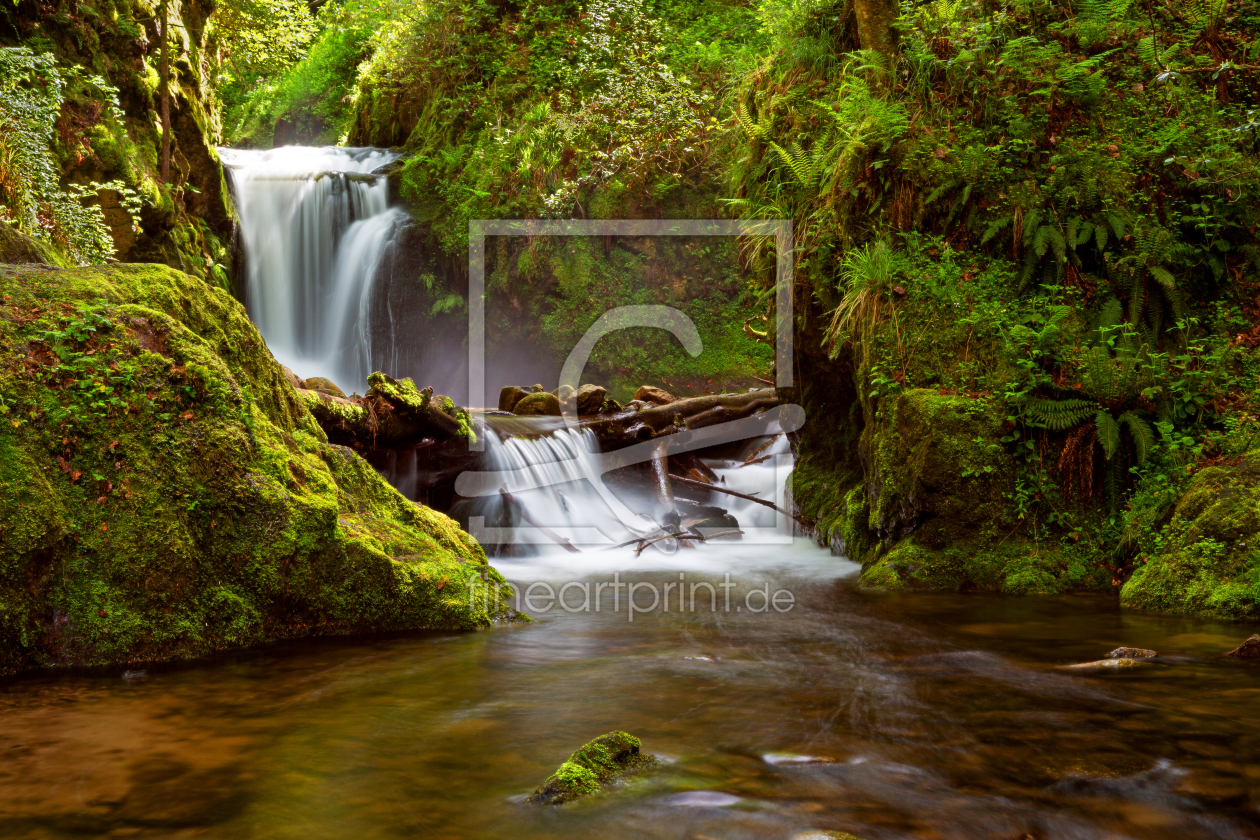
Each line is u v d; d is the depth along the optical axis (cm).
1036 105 707
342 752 306
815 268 754
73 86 1016
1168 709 344
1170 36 760
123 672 398
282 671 407
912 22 741
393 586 492
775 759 298
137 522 420
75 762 294
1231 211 663
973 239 693
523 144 1579
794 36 849
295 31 2228
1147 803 260
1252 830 243
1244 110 710
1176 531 545
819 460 869
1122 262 651
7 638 387
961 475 616
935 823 248
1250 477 535
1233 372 612
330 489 510
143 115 1169
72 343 441
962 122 719
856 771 286
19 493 393
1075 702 354
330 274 1612
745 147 867
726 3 1714
